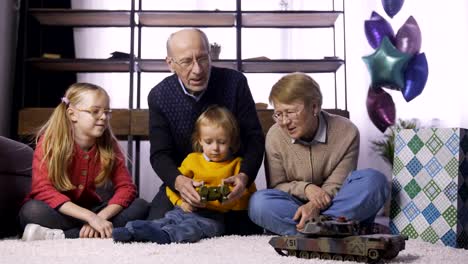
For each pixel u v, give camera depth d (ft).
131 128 9.88
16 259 3.60
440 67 11.69
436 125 11.55
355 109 11.96
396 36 11.33
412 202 5.24
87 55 11.71
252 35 12.04
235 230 5.65
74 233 5.25
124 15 11.12
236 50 11.30
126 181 5.98
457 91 11.58
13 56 10.93
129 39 11.84
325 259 3.61
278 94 5.12
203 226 5.06
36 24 11.59
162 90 5.98
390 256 3.59
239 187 5.12
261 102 11.46
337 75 12.10
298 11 11.14
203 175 5.56
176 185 5.31
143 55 11.84
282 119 5.16
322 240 3.60
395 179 5.42
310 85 5.20
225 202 5.07
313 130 5.49
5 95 10.47
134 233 4.53
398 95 11.88
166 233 4.62
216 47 11.16
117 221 5.62
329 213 5.05
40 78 11.62
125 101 11.77
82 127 5.68
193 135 5.90
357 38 12.00
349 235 3.53
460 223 4.91
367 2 12.01
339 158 5.55
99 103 5.68
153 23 11.76
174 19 11.48
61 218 5.26
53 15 11.09
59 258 3.63
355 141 5.63
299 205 5.32
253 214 5.21
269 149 5.71
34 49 11.50
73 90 5.76
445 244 4.92
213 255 3.81
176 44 5.64
